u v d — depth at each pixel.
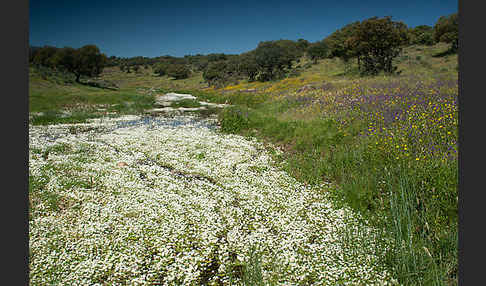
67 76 61.94
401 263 5.45
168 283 5.59
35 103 28.61
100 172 10.92
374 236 6.48
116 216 7.78
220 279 5.68
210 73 100.19
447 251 5.62
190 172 11.36
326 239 6.65
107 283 5.53
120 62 174.12
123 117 24.56
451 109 11.48
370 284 5.22
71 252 6.27
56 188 9.19
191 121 22.64
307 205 8.44
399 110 13.51
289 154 13.20
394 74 35.00
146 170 11.41
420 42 78.31
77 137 16.72
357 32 47.81
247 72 85.06
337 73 53.59
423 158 8.35
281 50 81.88
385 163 9.24
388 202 7.58
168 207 8.41
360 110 15.23
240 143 15.21
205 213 8.08
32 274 5.54
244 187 9.83
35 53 63.59
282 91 33.97
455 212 6.41
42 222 7.26
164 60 186.38
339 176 9.94
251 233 7.13
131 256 6.20
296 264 5.82
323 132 13.80
